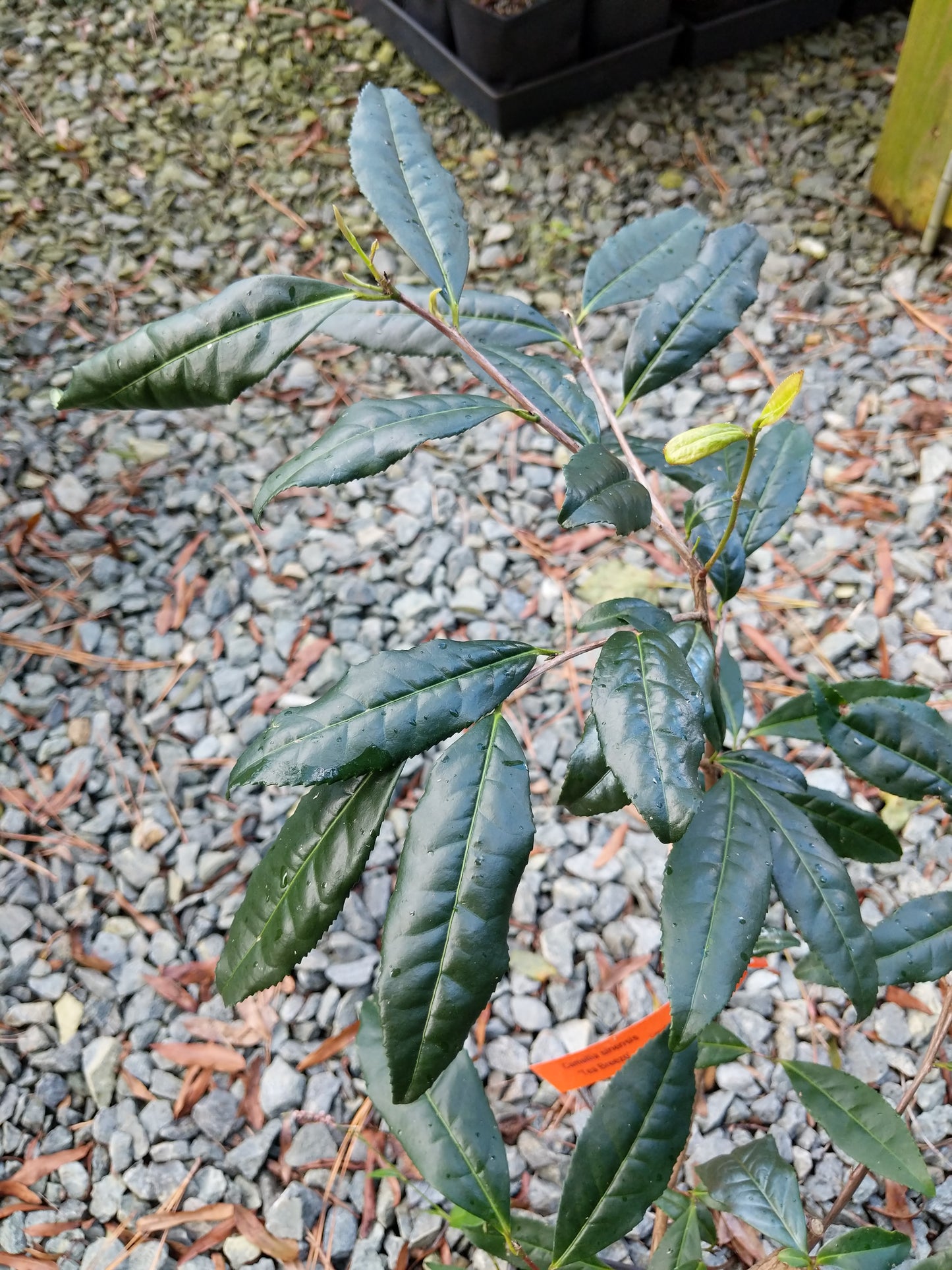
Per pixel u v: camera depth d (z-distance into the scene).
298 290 0.37
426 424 0.38
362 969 0.76
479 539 1.00
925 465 1.00
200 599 0.98
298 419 1.11
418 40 1.36
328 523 1.03
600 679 0.33
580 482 0.33
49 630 0.96
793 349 1.11
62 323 1.19
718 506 0.50
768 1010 0.72
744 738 0.58
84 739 0.89
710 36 1.34
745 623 0.92
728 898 0.37
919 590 0.92
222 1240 0.65
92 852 0.83
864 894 0.76
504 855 0.32
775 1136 0.67
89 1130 0.71
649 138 1.31
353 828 0.35
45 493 1.05
